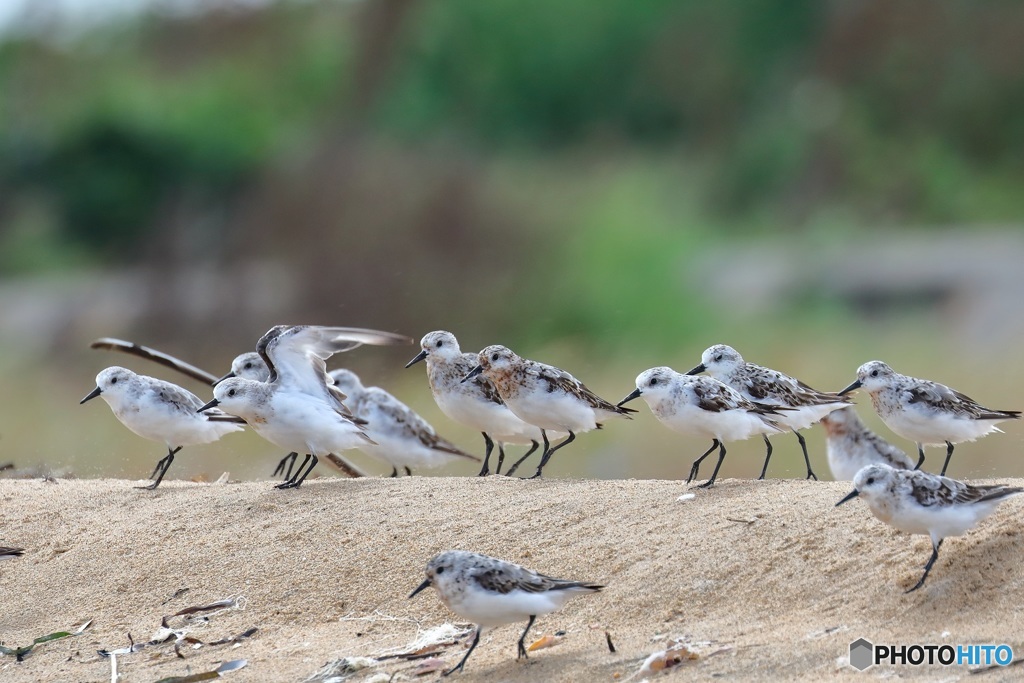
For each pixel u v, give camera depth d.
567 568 9.83
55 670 9.60
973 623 8.31
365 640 9.59
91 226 34.34
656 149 38.72
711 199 35.25
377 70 38.72
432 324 26.28
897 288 27.66
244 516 11.40
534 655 8.85
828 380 20.95
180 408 12.44
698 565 9.49
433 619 9.78
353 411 13.66
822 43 38.81
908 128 37.31
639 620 9.20
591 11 39.84
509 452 18.98
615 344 25.52
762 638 8.54
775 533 9.61
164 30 40.53
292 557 10.65
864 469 8.81
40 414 22.30
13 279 33.41
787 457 17.50
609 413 12.12
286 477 13.90
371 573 10.30
